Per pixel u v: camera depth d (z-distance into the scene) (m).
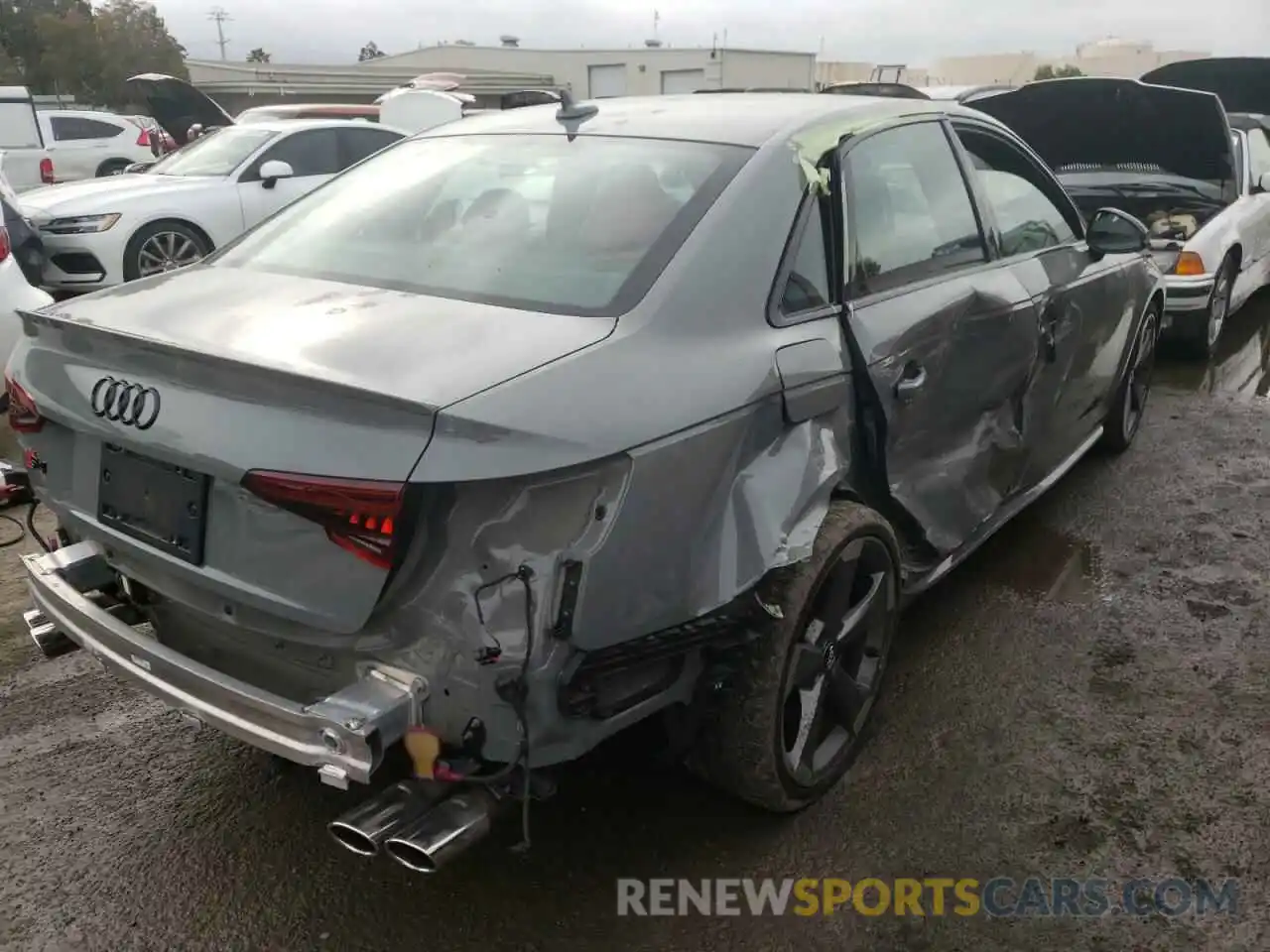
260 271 2.82
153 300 2.55
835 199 2.82
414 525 1.92
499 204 2.82
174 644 2.46
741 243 2.53
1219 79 10.55
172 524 2.21
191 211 8.93
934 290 3.10
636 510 2.05
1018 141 4.01
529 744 2.01
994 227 3.62
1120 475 5.16
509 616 1.96
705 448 2.19
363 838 1.94
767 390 2.36
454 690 1.99
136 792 2.90
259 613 2.14
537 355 2.12
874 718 3.20
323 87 39.41
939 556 3.27
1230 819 2.77
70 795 2.89
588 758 3.00
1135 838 2.71
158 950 2.39
